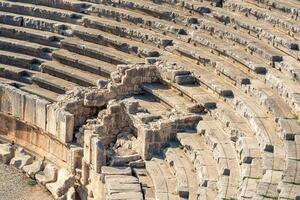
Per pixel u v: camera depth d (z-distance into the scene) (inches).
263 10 1664.6
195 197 1269.7
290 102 1368.1
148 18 1788.9
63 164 1581.0
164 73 1619.1
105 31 1815.9
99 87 1628.9
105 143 1525.6
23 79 1786.4
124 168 1417.3
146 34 1745.8
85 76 1718.8
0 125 1712.6
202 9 1737.2
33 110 1638.8
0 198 1501.0
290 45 1507.1
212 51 1635.1
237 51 1582.2
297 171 1167.6
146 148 1445.6
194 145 1402.6
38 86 1755.7
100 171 1433.3
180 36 1712.6
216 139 1385.3
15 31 1879.9
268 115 1378.0
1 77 1804.9
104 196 1398.9
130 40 1774.1
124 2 1843.0
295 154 1221.1
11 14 1923.0
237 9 1705.2
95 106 1595.7
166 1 1807.3
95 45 1788.9
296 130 1283.2
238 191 1182.3
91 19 1839.3
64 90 1708.9
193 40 1681.8
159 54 1702.8
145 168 1422.2
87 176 1482.5
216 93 1518.2
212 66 1595.7
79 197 1514.5
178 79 1583.4
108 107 1536.7
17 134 1690.5
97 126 1508.4
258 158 1263.5
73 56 1768.0
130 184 1350.9
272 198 1114.7
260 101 1421.0
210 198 1216.8
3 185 1555.1
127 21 1815.9
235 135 1369.3
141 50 1717.5
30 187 1555.1
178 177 1334.9
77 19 1873.8
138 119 1491.1
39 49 1825.8
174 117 1476.4
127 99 1583.4
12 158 1646.2
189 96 1545.3
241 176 1240.8
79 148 1529.3
